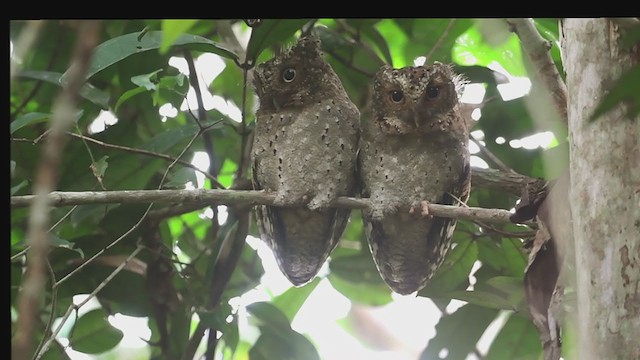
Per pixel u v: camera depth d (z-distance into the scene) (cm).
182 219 998
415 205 757
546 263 579
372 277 978
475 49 1040
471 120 860
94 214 861
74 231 891
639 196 461
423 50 992
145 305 878
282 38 777
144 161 869
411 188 788
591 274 457
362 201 778
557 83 615
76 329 884
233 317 848
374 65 981
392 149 794
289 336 866
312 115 799
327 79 816
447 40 977
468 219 699
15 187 782
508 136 889
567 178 579
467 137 805
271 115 812
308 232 828
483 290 834
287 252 846
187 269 874
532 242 663
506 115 887
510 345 834
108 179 864
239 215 848
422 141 792
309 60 812
